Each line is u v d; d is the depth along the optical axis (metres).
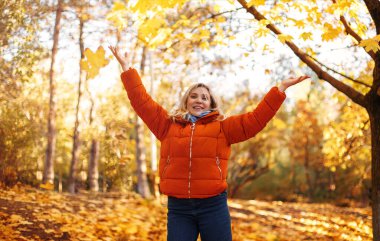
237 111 16.05
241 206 10.96
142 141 9.91
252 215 9.30
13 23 4.77
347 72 5.89
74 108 13.77
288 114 18.73
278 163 21.98
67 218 5.14
